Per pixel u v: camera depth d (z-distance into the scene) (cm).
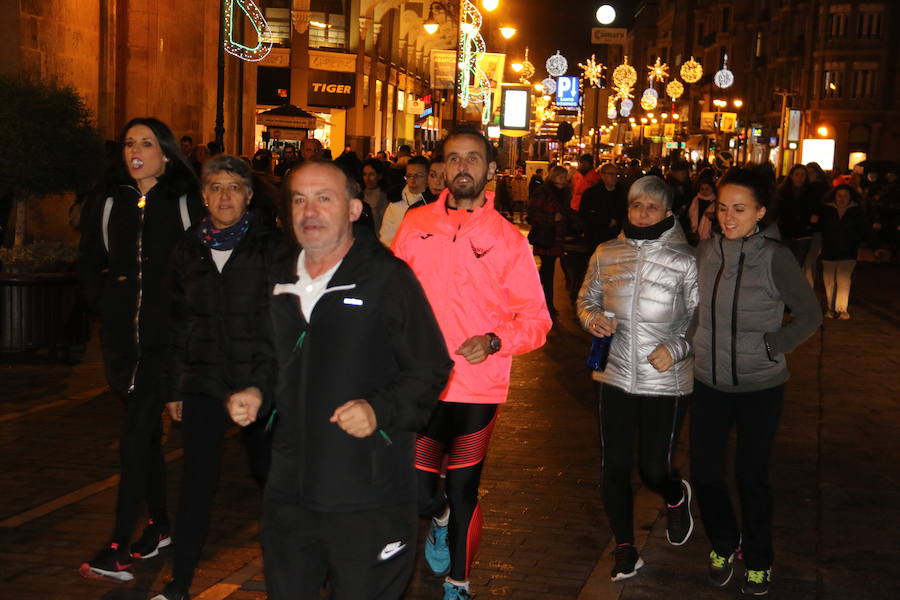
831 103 6875
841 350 1280
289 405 340
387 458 335
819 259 2653
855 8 6781
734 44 9231
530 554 561
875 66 6781
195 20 2111
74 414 828
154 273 515
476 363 459
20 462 695
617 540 530
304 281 341
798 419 900
